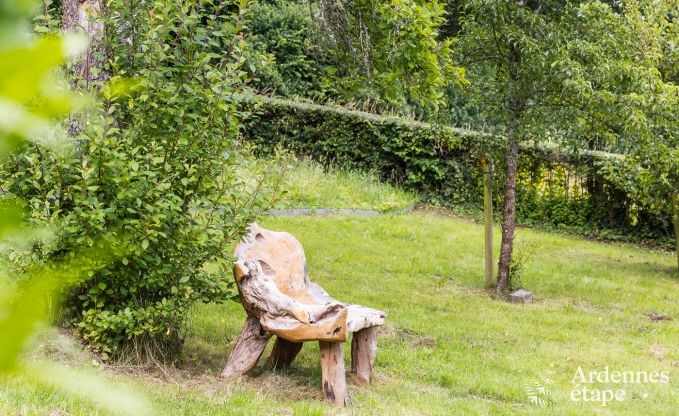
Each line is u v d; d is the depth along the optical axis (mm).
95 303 5867
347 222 14984
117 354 6117
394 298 10344
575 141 10953
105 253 856
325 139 18953
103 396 529
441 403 6527
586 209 17438
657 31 12648
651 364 8469
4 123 372
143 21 6055
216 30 6457
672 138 11055
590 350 8812
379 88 8773
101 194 5758
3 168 5441
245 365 6477
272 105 18875
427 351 8117
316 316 6172
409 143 18344
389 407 6191
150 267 5992
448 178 18359
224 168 6312
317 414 5715
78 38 393
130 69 6078
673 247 16625
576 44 10141
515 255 14195
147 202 5902
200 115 6273
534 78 10430
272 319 6309
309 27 9234
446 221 16594
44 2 5402
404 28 7785
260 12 19859
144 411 525
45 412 4367
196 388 5914
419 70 8227
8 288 475
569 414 6539
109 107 5691
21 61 367
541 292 11758
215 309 8625
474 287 11688
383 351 7938
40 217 5246
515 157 11242
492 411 6492
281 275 7008
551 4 10773
